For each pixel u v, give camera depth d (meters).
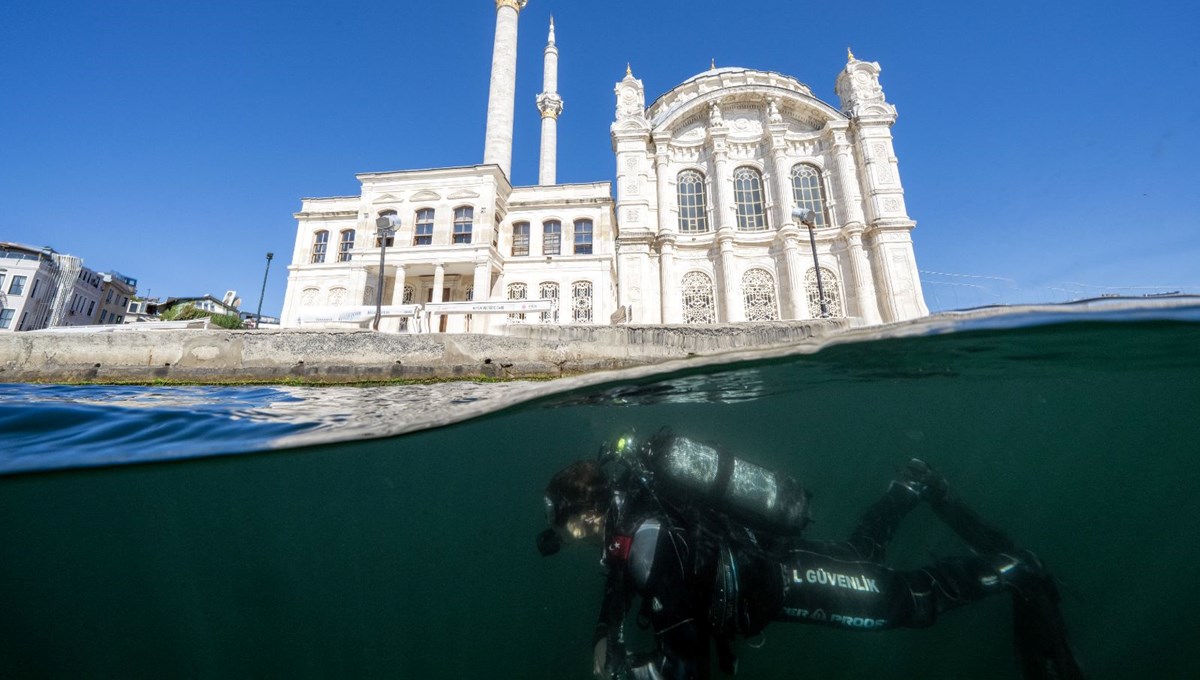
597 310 21.17
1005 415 6.37
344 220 24.17
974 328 3.17
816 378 4.36
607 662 2.20
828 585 2.60
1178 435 7.41
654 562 2.23
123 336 6.84
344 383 6.68
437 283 20.39
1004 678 3.30
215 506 4.25
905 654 3.51
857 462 7.42
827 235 20.14
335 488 4.47
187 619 4.04
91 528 4.11
